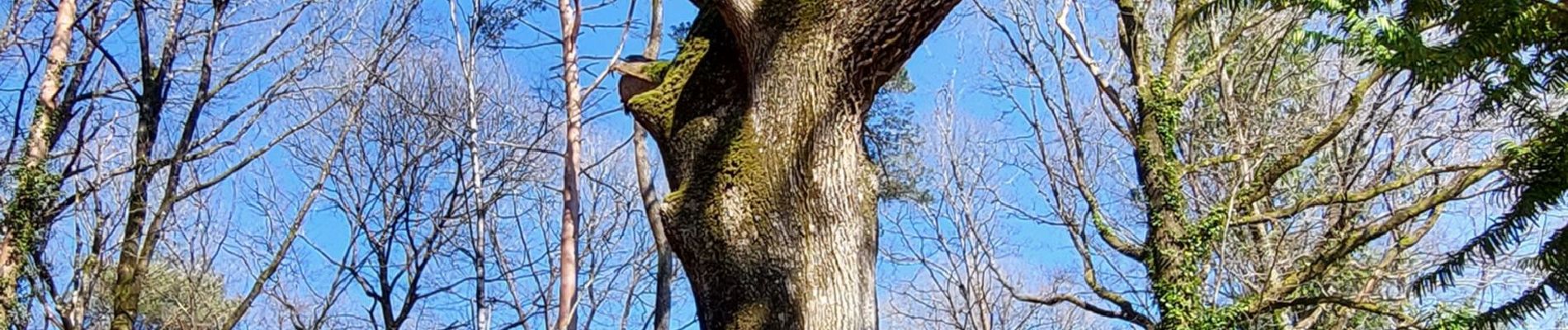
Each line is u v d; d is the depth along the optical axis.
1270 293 13.45
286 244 14.99
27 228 12.52
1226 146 15.12
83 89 13.84
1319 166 14.88
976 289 19.20
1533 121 7.41
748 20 5.72
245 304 14.31
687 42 6.25
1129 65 16.30
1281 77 15.92
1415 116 13.48
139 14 14.17
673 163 6.01
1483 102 7.64
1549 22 6.35
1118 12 16.33
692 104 6.04
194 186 14.23
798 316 5.52
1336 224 13.89
